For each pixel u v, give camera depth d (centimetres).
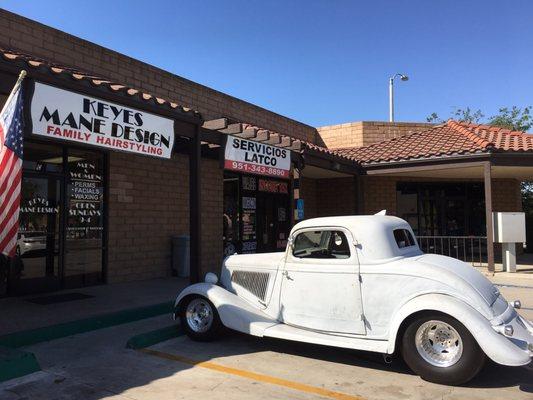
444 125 1731
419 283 511
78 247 983
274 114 1667
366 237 551
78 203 985
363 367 551
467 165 1346
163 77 1198
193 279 870
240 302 629
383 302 527
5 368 495
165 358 577
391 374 527
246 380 507
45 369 529
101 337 655
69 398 450
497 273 1283
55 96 643
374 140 1881
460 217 1839
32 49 912
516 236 1291
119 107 732
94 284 1013
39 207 913
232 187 1448
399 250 562
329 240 582
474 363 473
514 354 453
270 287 618
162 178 1170
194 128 888
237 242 1453
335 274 559
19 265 881
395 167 1482
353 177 1722
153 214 1141
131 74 1111
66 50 973
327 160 1367
